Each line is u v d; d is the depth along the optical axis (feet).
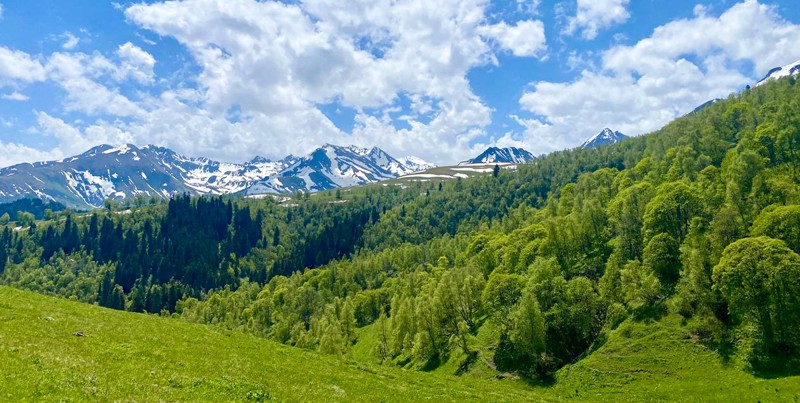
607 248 465.47
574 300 349.20
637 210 473.67
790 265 259.80
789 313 256.73
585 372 291.17
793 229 308.81
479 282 457.27
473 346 381.40
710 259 329.11
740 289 271.90
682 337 291.38
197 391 95.35
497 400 156.76
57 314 139.85
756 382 229.45
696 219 378.53
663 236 372.99
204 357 127.54
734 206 387.55
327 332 457.27
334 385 132.05
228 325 620.49
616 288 360.28
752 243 279.69
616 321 337.31
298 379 129.49
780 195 386.32
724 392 226.79
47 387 77.10
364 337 558.15
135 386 88.43
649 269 365.20
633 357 288.51
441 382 172.96
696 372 258.16
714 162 618.44
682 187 419.33
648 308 334.44
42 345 101.35
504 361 343.05
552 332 343.46
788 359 241.76
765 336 260.01
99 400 77.46
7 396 70.44
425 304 410.31
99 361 100.68
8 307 133.90
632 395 253.65
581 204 623.77
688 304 307.99
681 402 228.22
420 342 391.45
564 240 477.36
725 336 275.18
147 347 122.62
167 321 179.01
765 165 495.41
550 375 308.81
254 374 121.70
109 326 139.95
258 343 174.50
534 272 388.78
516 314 329.52
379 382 150.20
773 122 591.37
